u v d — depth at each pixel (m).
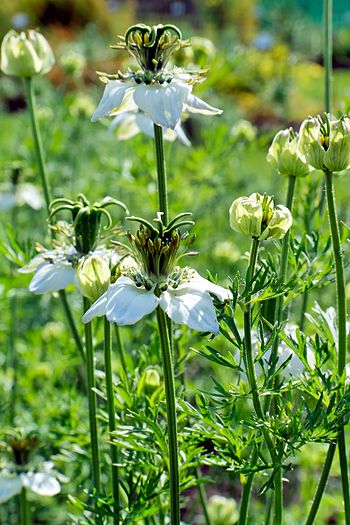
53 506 0.71
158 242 0.43
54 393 0.71
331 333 0.48
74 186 0.95
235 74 1.80
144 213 0.84
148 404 0.52
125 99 0.47
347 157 0.44
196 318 0.42
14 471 0.56
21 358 0.83
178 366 0.56
